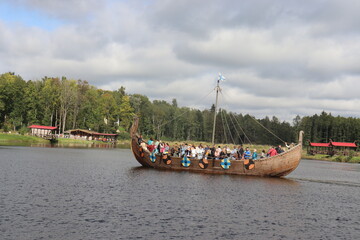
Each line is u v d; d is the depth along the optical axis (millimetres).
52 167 37688
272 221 18219
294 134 183875
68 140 120750
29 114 132125
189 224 16672
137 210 18875
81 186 25812
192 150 38281
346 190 31828
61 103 136375
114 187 26031
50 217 16625
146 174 34688
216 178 33281
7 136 101688
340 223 18797
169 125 175750
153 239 14211
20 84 136000
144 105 188750
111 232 14828
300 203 23688
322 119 176625
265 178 35312
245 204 22016
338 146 114625
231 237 15062
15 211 17344
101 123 155125
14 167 35531
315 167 62094
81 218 16750
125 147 119250
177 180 30938
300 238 15609
